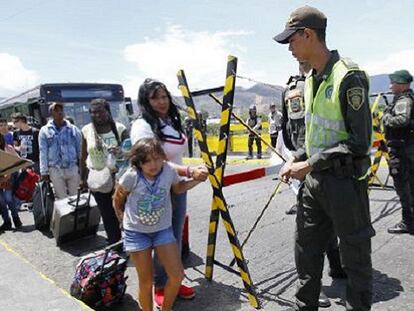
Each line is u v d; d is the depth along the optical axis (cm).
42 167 606
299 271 291
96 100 483
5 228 638
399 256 441
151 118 341
